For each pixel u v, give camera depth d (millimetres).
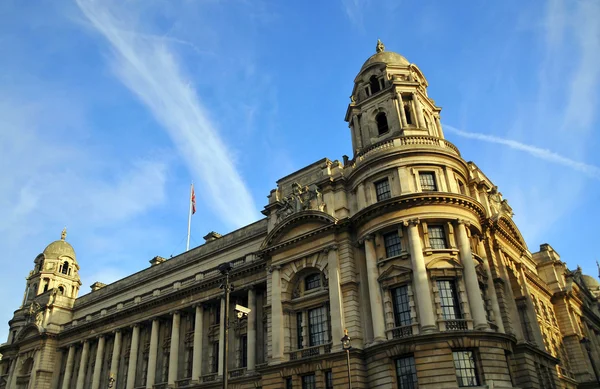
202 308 66438
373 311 45562
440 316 42688
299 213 54094
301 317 52125
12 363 92438
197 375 61406
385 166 50594
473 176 58844
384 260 46750
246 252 67625
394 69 61625
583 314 82750
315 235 52656
